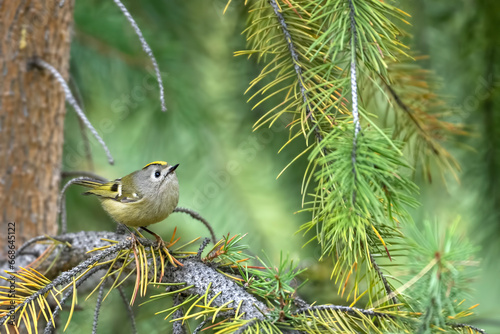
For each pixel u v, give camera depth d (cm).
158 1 956
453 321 426
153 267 577
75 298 492
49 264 648
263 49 553
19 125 740
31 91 743
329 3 497
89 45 961
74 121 1008
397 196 441
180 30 980
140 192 739
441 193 879
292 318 446
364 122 500
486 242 843
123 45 944
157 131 1044
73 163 998
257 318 440
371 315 462
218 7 955
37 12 731
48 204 773
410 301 442
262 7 588
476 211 856
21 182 746
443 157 682
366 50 505
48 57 751
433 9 883
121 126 1116
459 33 862
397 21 829
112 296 797
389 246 501
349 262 456
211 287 514
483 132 834
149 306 798
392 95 661
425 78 680
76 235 661
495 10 804
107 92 1009
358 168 435
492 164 838
